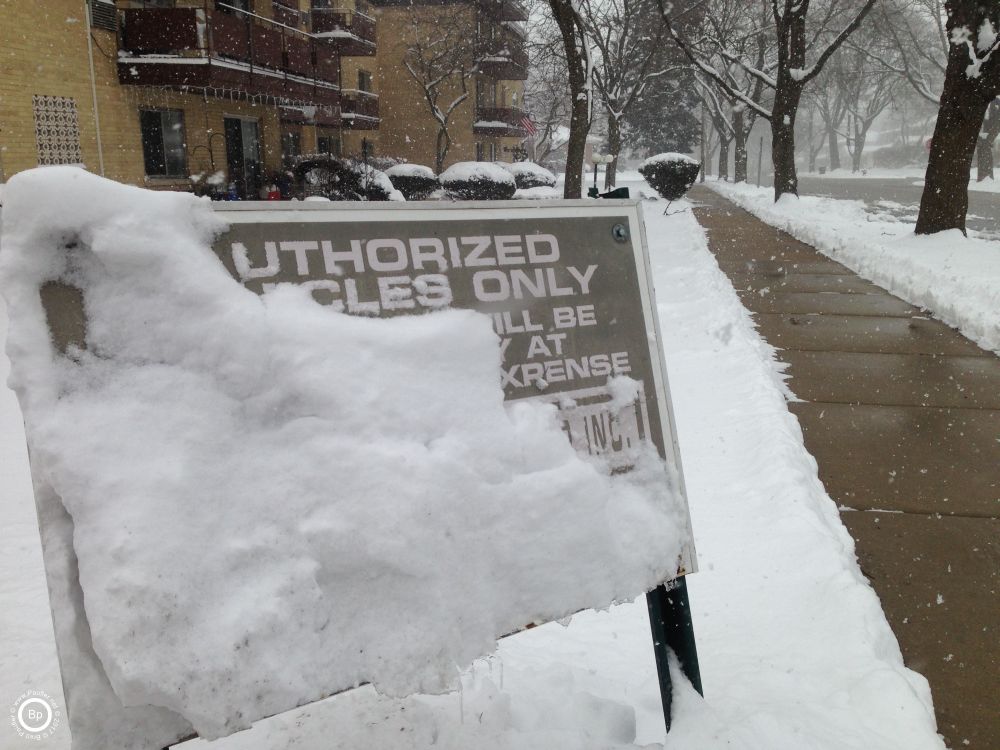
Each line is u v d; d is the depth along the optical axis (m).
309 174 22.34
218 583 1.55
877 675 2.72
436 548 1.77
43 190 1.56
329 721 2.31
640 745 2.31
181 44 16.64
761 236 17.14
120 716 1.51
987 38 13.31
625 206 2.30
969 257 12.52
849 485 4.70
